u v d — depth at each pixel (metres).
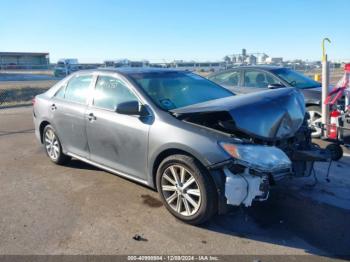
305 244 3.36
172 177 3.86
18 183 4.96
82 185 4.83
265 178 3.46
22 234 3.54
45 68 36.53
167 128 3.79
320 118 7.16
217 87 5.13
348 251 3.24
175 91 4.53
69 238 3.46
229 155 3.36
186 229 3.64
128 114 4.01
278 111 3.84
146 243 3.38
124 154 4.35
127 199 4.36
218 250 3.26
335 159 5.49
